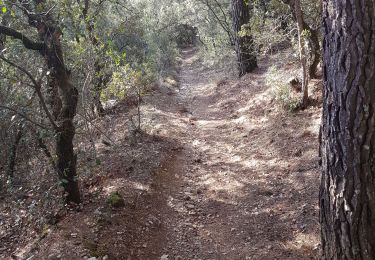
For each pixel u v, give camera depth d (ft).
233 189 24.34
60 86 19.40
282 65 44.62
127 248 17.62
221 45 70.28
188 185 25.62
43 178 25.58
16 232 21.72
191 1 86.07
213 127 37.91
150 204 22.06
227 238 19.36
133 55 54.19
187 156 30.81
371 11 9.71
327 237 11.89
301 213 19.83
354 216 10.82
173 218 21.30
